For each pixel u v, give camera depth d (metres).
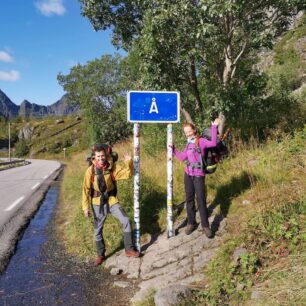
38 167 40.56
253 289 4.21
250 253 4.72
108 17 9.45
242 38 8.38
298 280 4.02
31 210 11.29
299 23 9.35
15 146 128.88
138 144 6.06
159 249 5.77
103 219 5.91
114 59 35.28
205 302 4.16
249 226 5.25
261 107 10.08
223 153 5.95
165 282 4.90
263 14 8.27
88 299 4.78
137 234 5.89
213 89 9.25
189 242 5.67
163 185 8.52
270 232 5.02
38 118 162.50
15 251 7.00
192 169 5.77
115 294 4.88
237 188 6.82
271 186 6.30
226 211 6.25
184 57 8.40
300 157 7.04
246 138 9.38
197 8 7.37
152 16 7.79
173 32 7.84
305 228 4.86
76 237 7.38
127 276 5.38
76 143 111.75
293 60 24.66
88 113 35.38
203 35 7.31
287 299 3.80
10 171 32.66
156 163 10.88
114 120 33.88
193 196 5.89
